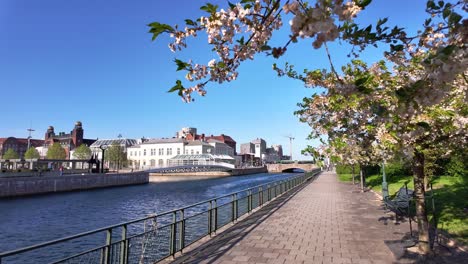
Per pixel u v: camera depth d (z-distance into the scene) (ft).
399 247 25.73
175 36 9.96
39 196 139.03
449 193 49.83
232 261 22.93
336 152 24.30
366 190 79.36
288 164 405.80
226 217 48.34
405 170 87.56
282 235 31.04
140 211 96.99
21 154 508.53
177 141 403.75
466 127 18.70
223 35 9.62
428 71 7.38
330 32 6.46
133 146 430.61
